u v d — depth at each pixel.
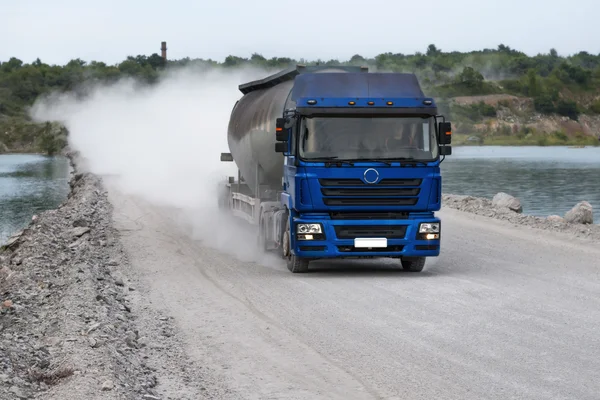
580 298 14.20
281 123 17.34
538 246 21.72
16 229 39.78
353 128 16.77
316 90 17.36
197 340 11.70
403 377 9.45
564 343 10.88
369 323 12.37
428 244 17.03
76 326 12.12
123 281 16.97
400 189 16.84
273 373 9.84
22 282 18.12
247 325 12.52
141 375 9.79
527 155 156.75
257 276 17.38
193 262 19.50
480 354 10.38
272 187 22.06
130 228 26.81
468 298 14.29
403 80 17.53
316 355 10.58
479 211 29.83
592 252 20.42
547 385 8.97
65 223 30.27
